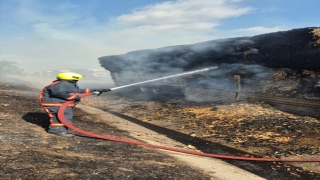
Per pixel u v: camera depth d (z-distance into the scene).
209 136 7.38
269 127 7.71
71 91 5.78
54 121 5.75
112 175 3.64
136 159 4.62
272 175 4.79
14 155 3.86
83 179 3.36
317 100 8.28
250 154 5.98
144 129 8.20
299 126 7.54
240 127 7.95
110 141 5.80
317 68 9.59
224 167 4.97
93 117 9.45
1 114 7.09
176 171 4.23
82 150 4.75
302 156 5.70
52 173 3.39
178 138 7.27
